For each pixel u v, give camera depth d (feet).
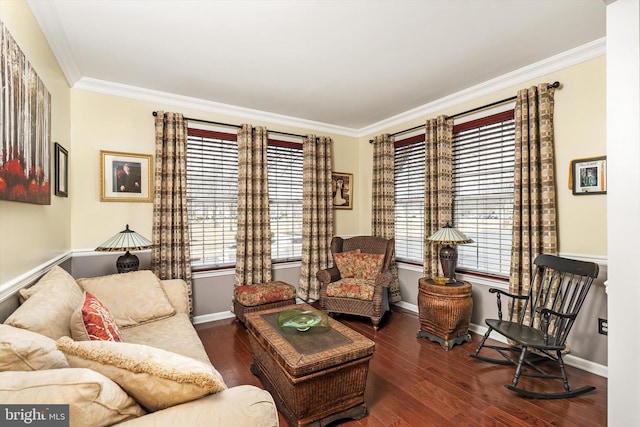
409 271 13.12
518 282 8.91
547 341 6.82
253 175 12.34
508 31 7.15
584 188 7.94
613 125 4.56
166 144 10.71
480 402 6.56
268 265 12.48
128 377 2.94
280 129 13.35
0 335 3.11
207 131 11.67
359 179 15.62
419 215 12.86
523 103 8.78
